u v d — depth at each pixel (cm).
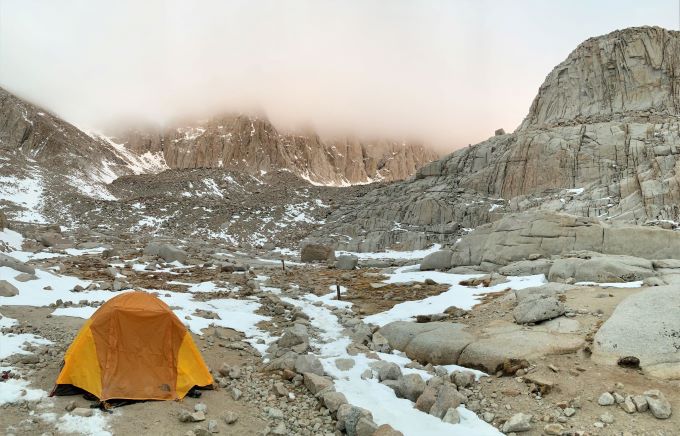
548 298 1279
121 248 3247
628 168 4550
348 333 1381
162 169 15475
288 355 1134
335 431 817
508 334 1154
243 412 867
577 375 930
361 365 1116
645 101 5641
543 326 1198
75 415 765
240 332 1389
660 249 2058
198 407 841
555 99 6306
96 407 802
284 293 2019
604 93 5925
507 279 1912
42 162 10019
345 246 4966
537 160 5147
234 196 8369
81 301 1459
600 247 2172
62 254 2708
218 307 1677
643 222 3275
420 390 941
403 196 5888
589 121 5509
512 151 5391
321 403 912
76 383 843
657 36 5938
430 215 5169
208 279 2280
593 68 6141
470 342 1133
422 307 1650
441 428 807
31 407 782
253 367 1112
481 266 2433
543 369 970
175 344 933
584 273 1709
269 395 952
